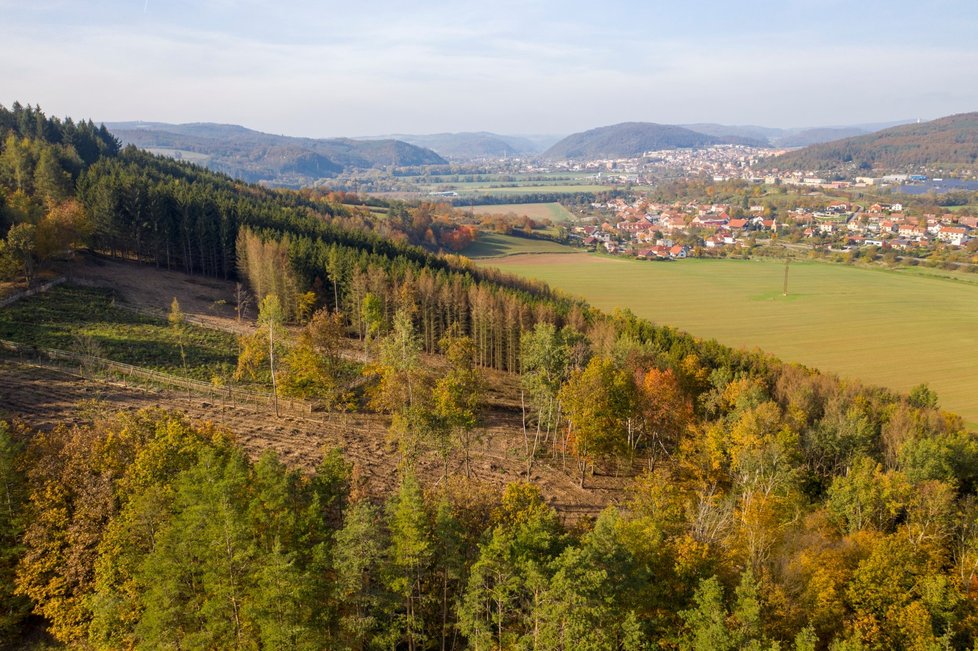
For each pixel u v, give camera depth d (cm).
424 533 3612
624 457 6869
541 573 3325
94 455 4212
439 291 10844
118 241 11769
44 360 6994
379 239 14875
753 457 5600
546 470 6644
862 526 4975
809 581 3791
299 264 11169
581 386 6294
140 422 4759
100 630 3569
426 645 3847
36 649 3825
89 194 11775
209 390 7188
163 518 3706
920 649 3441
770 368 9331
